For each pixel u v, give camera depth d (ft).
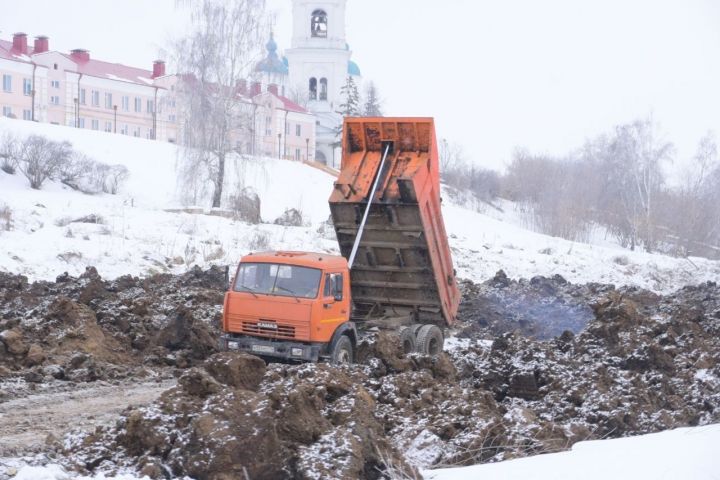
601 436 37.99
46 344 53.72
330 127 353.10
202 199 168.35
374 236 61.87
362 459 27.66
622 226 247.29
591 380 44.60
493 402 39.86
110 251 95.76
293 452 27.73
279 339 49.83
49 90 263.29
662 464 27.12
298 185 211.20
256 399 28.60
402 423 34.76
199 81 170.30
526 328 82.89
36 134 187.01
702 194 269.23
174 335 57.72
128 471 27.99
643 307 89.97
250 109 178.70
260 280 50.75
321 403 32.07
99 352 54.34
